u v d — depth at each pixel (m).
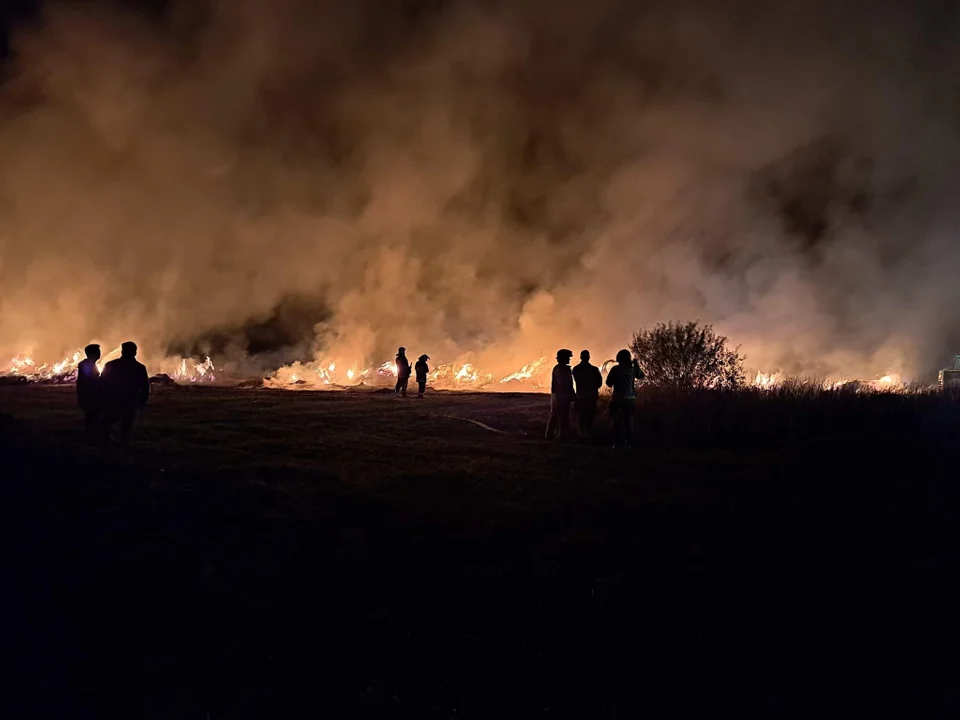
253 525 6.40
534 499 7.72
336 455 10.44
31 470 7.64
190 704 3.59
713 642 4.33
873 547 6.04
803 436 12.12
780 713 3.59
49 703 3.55
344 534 6.30
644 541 6.21
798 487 8.36
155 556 5.45
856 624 4.56
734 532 6.48
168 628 4.38
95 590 4.82
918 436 11.62
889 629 4.48
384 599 4.94
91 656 4.02
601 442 12.39
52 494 6.79
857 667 4.03
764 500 7.71
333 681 3.86
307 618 4.60
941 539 6.27
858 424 12.80
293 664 4.02
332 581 5.22
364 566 5.54
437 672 3.99
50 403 16.97
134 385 10.13
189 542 5.81
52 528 5.91
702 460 10.30
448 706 3.66
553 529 6.61
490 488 8.24
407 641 4.34
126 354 10.13
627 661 4.12
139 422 13.60
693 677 3.94
